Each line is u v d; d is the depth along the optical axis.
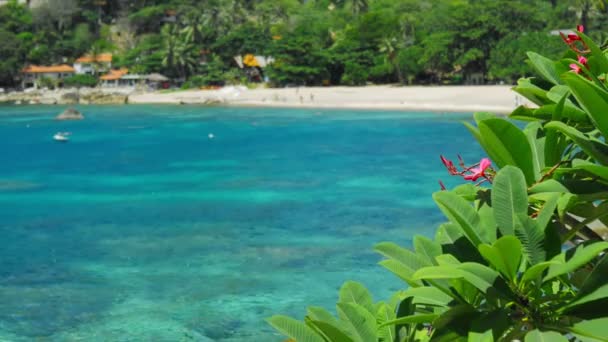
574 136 2.73
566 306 2.48
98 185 38.75
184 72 153.88
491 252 2.46
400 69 122.19
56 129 82.12
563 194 2.80
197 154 53.00
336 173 40.09
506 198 2.79
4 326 16.12
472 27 110.94
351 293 3.78
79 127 84.44
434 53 110.69
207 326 15.88
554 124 2.78
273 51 134.25
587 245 2.54
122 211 30.52
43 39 172.00
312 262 20.91
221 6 170.50
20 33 172.25
